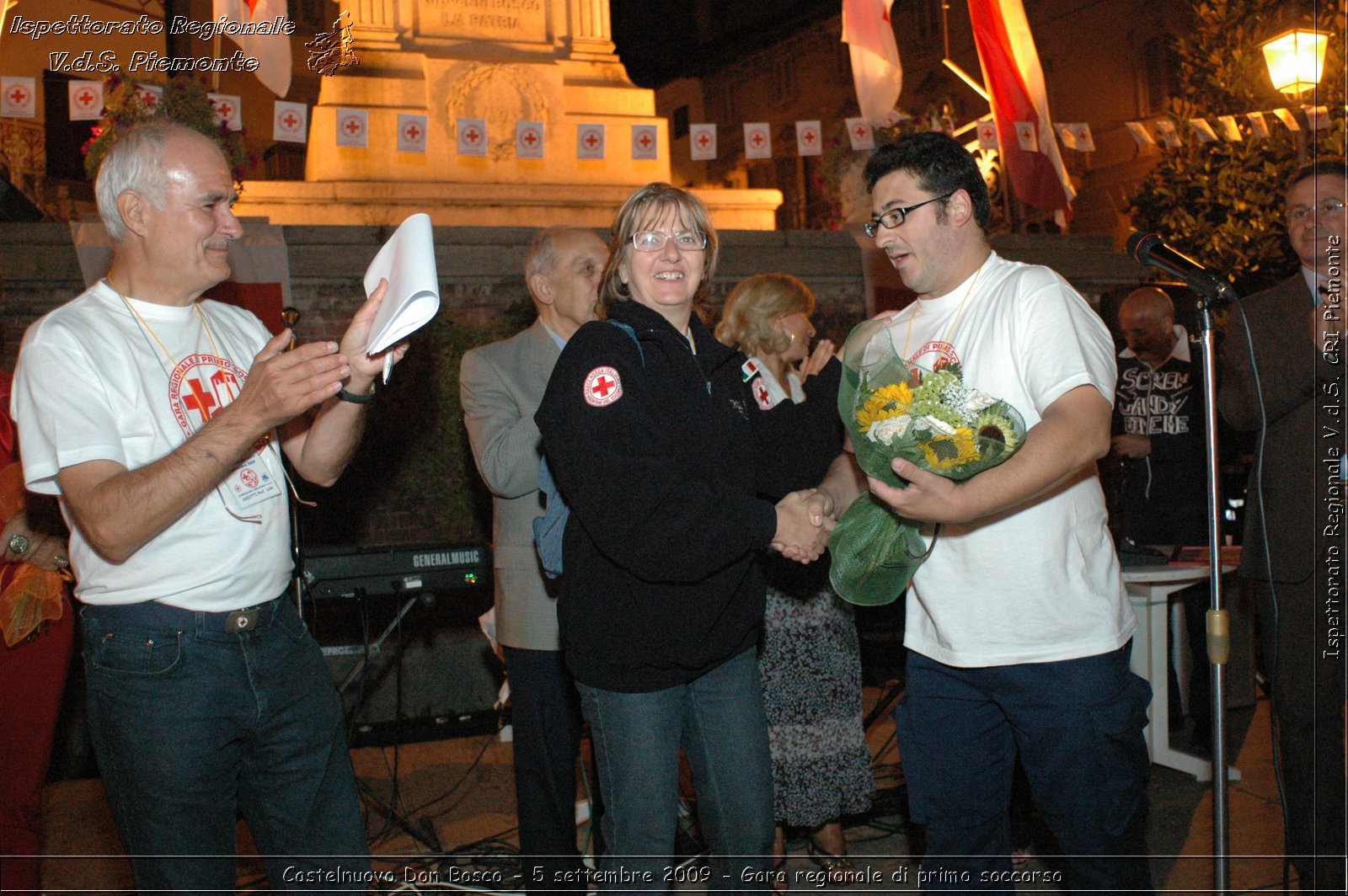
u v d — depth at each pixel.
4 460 2.93
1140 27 17.19
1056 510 2.32
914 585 2.50
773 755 3.34
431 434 5.92
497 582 3.14
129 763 2.11
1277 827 3.76
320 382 2.02
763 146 7.59
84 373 2.07
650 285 2.30
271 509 2.29
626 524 2.09
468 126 7.68
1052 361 2.23
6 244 5.74
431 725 5.41
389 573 4.03
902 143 2.45
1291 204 2.96
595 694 2.25
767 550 2.26
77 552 2.16
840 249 8.10
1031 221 11.38
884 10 7.92
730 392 2.38
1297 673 2.91
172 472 1.96
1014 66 8.70
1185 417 5.20
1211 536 2.55
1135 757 2.34
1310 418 2.92
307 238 6.59
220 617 2.17
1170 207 8.41
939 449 2.08
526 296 6.41
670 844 2.24
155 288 2.22
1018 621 2.31
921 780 2.50
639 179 9.56
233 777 2.25
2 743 2.90
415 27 9.15
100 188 2.17
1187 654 5.09
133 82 5.92
